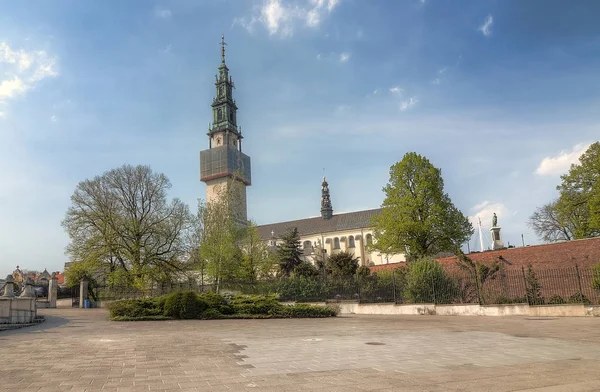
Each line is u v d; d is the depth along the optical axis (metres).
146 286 45.56
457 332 15.63
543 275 29.30
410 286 28.77
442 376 7.67
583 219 43.00
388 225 41.50
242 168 112.44
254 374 7.90
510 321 20.47
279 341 12.98
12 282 20.12
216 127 115.62
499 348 11.34
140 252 46.22
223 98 116.00
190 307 22.89
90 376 7.77
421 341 12.93
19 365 8.92
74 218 45.47
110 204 46.22
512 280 28.28
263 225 114.00
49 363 9.16
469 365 8.80
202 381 7.31
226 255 44.31
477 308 25.50
